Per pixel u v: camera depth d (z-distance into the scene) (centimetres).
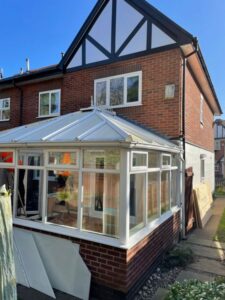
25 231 677
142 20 1061
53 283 604
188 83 1098
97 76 1161
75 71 1234
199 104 1398
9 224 290
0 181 788
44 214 673
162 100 995
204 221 1213
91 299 555
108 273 550
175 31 975
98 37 1174
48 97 1352
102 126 668
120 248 537
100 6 1161
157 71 1013
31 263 625
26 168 723
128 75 1077
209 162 1859
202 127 1500
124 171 557
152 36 1033
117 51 1115
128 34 1092
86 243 585
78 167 629
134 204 620
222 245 901
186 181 1033
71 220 641
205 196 1370
